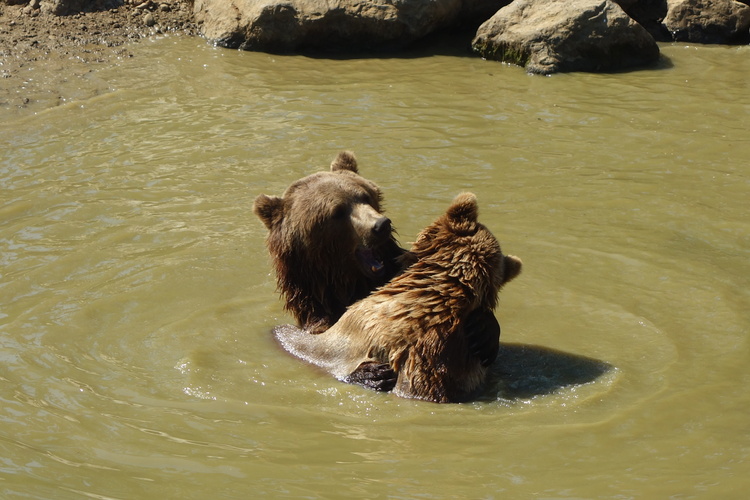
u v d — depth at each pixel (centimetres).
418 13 2034
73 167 1397
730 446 718
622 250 1116
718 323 942
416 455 709
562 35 1888
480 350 835
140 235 1165
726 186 1313
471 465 693
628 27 1895
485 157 1421
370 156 1415
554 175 1353
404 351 821
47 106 1662
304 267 940
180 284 1043
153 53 1981
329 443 730
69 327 944
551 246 1128
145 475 672
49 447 716
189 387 830
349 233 905
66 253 1118
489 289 826
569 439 734
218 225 1192
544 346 911
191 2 2233
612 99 1711
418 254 855
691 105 1667
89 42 2023
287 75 1862
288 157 1413
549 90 1770
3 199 1284
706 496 645
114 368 864
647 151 1450
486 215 1216
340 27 2023
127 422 760
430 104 1680
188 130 1541
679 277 1046
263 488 654
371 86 1792
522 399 809
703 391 810
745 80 1817
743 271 1059
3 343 907
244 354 903
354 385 839
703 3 2089
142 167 1388
